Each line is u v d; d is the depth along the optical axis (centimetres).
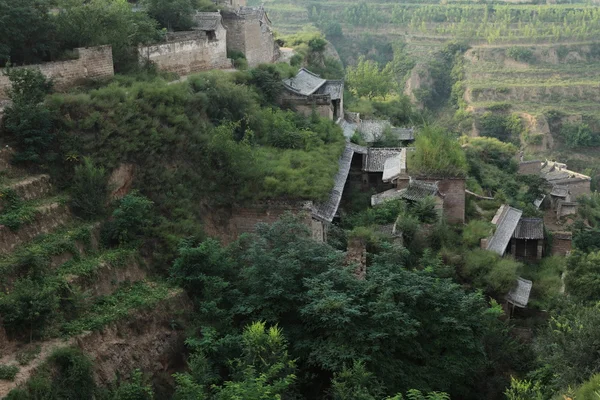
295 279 2036
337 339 1898
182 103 2553
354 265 2116
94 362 1612
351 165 3650
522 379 2212
